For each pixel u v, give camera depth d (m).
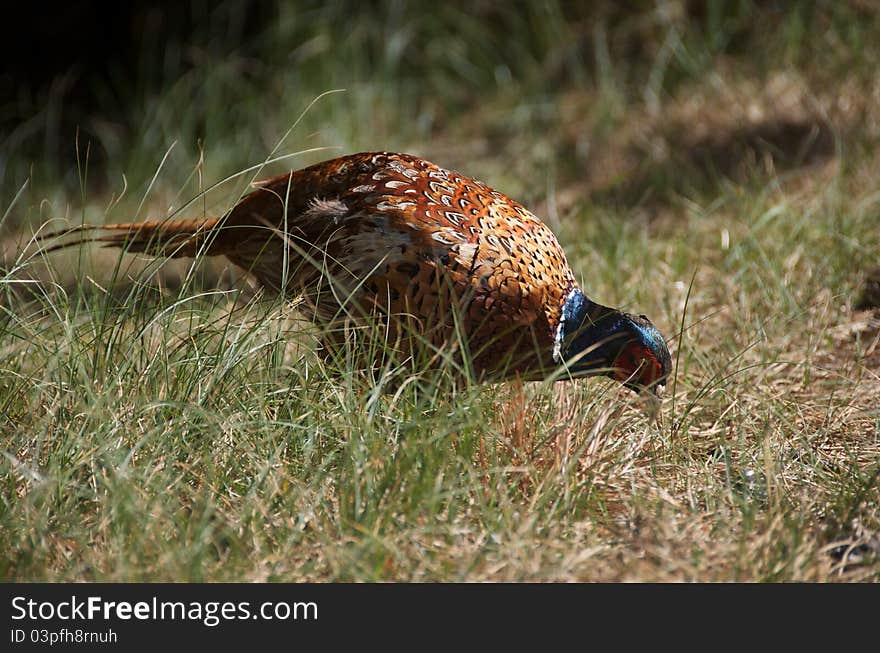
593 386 6.40
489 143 12.79
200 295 5.96
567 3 14.14
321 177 6.38
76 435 5.13
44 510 4.71
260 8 15.32
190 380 5.62
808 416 6.43
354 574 4.36
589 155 11.73
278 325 5.98
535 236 6.16
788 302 7.87
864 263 8.43
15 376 5.73
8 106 15.47
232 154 13.23
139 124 14.29
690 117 11.66
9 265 7.80
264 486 4.98
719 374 6.49
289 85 13.78
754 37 12.48
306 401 5.46
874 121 10.51
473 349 5.94
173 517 4.62
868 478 5.52
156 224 6.71
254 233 6.46
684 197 10.23
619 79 12.81
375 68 14.21
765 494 5.38
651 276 8.65
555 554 4.59
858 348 7.13
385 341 5.77
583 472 5.32
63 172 14.27
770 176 10.12
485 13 14.34
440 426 5.31
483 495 5.04
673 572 4.46
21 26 16.25
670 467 5.69
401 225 5.86
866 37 11.51
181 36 15.33
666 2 13.25
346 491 4.82
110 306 6.43
